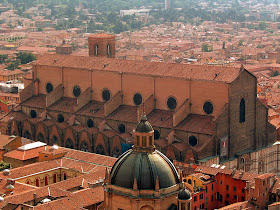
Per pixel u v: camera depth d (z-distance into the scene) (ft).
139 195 484.74
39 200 618.85
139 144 497.87
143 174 488.02
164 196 485.15
